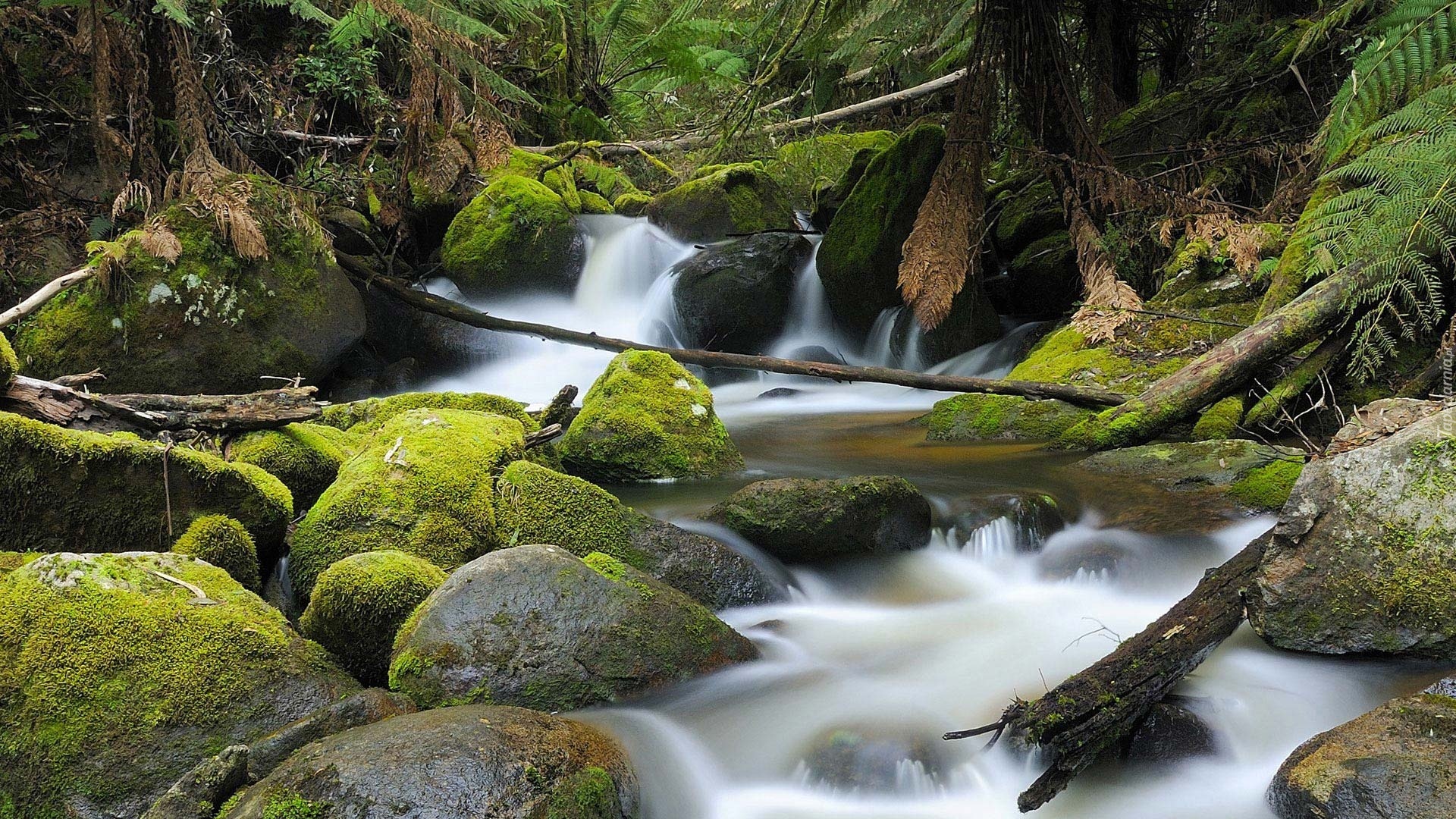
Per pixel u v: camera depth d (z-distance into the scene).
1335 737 2.47
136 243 6.77
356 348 8.41
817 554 4.14
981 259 7.99
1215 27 8.35
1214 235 5.91
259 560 3.68
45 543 3.26
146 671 2.67
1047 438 5.58
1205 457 4.60
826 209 9.89
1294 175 6.27
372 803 2.16
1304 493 3.09
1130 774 2.72
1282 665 3.02
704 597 3.81
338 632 3.11
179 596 2.87
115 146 7.43
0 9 8.43
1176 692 2.89
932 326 6.45
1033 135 6.74
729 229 10.01
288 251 7.32
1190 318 5.60
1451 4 3.44
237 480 3.50
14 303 7.43
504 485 3.98
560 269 9.41
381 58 10.72
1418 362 4.73
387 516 3.72
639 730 2.88
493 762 2.29
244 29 9.93
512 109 12.02
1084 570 3.94
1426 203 3.83
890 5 7.11
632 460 5.09
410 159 8.58
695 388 5.46
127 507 3.33
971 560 4.20
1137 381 5.76
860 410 7.39
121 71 7.58
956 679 3.26
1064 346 6.52
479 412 4.83
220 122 7.96
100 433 3.77
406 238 9.95
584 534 3.91
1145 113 7.82
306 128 9.78
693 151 12.95
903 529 4.23
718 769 2.84
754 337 8.91
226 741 2.64
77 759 2.53
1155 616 3.62
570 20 12.45
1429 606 2.85
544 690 2.92
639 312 9.59
